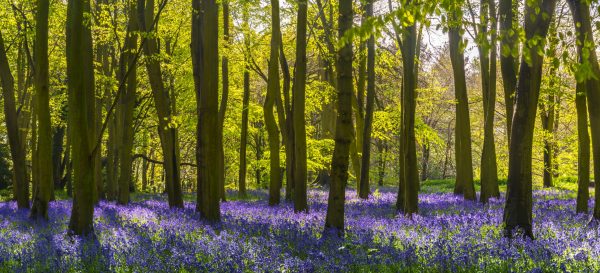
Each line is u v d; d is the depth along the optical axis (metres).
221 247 8.87
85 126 11.41
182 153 60.16
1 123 39.53
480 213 15.18
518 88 10.57
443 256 7.82
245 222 13.02
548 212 15.83
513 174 10.54
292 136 23.20
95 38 22.17
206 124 13.95
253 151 46.91
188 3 21.58
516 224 10.44
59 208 18.94
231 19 25.25
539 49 6.27
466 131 22.34
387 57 25.48
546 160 38.75
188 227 12.14
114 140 27.12
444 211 16.88
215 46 14.02
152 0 18.53
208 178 13.87
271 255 8.09
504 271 7.36
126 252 8.72
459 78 22.47
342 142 11.40
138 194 34.78
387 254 8.46
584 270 7.29
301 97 16.72
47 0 13.78
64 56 25.11
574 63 6.20
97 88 25.70
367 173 23.72
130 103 22.23
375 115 29.47
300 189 16.89
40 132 14.59
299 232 11.21
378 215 15.84
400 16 6.17
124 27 22.89
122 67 22.08
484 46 6.31
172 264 7.74
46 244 9.55
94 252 8.62
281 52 22.78
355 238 10.11
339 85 11.39
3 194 39.59
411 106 15.21
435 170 73.25
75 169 11.41
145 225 12.37
